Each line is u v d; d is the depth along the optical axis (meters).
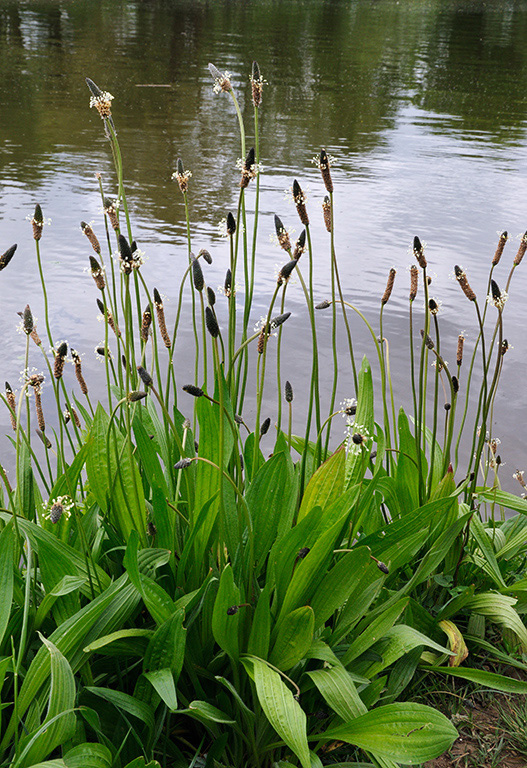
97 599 1.93
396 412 5.47
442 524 2.82
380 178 12.30
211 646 2.26
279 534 2.39
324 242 9.05
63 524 2.32
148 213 9.66
